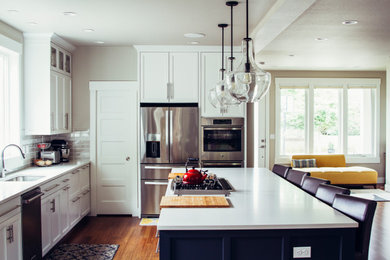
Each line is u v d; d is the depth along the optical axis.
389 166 6.70
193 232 1.91
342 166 7.47
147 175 4.89
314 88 7.68
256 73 2.07
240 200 2.50
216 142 4.90
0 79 3.75
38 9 3.22
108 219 4.89
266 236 1.94
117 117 5.07
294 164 7.26
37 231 3.02
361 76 7.71
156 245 3.81
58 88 4.43
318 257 1.97
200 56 4.93
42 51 4.10
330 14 3.33
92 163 5.05
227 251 1.92
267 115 7.53
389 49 5.06
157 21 3.64
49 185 3.37
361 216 2.12
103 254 3.53
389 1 2.95
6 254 2.49
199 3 3.05
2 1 3.00
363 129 7.77
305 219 2.01
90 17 3.49
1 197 2.48
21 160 3.98
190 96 4.93
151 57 4.92
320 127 7.75
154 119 4.85
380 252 3.59
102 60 5.05
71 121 5.00
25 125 4.09
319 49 5.08
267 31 3.69
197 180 2.90
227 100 3.12
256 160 7.55
